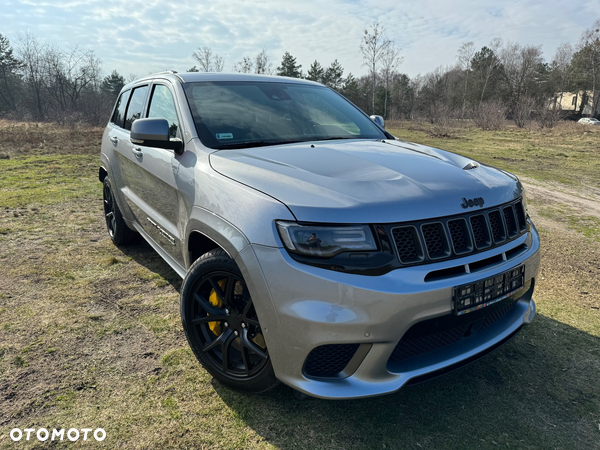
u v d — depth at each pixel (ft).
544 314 10.60
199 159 8.00
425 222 5.99
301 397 6.55
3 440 6.15
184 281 7.43
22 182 26.40
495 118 98.99
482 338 6.94
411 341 6.17
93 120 98.89
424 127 105.60
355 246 5.67
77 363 8.03
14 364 7.95
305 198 6.02
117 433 6.36
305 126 9.74
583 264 14.20
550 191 27.48
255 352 6.55
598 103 208.85
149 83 11.89
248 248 6.08
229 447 6.18
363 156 7.61
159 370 7.89
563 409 7.18
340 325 5.57
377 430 6.59
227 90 10.05
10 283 11.44
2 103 213.66
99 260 13.26
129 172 11.89
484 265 6.47
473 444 6.36
